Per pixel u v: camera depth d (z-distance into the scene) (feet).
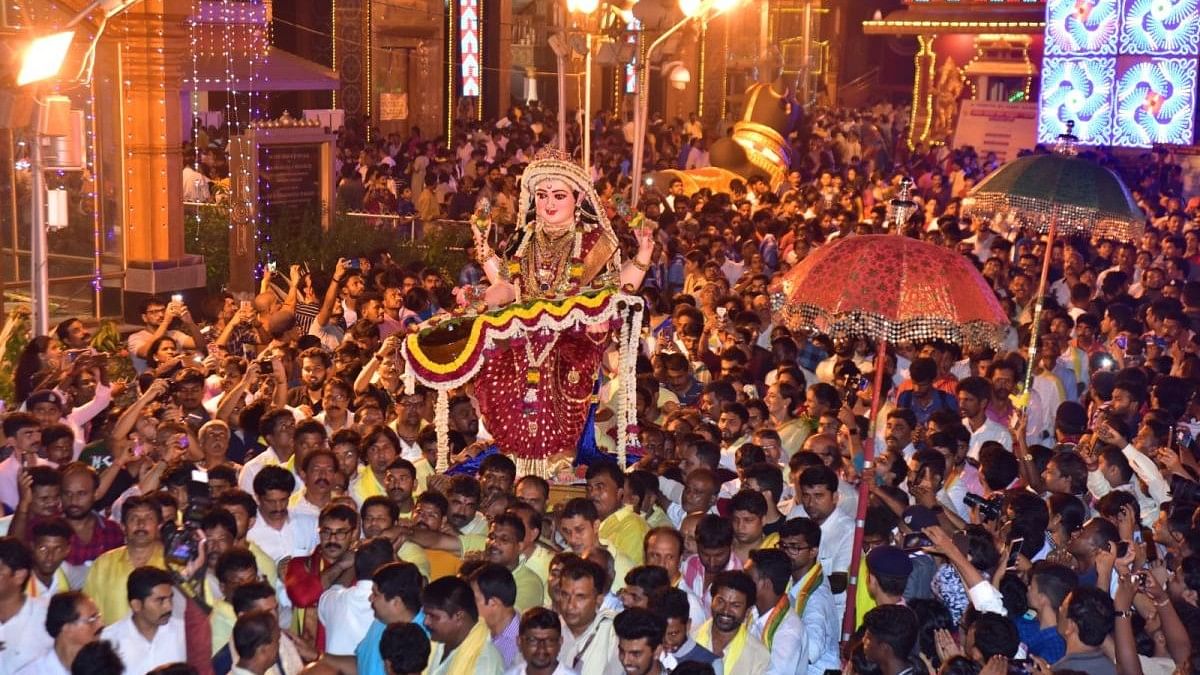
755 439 30.60
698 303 49.16
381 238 64.75
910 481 27.86
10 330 43.21
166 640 21.59
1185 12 95.71
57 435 28.53
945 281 25.25
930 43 156.87
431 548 25.76
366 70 109.70
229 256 61.77
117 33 55.98
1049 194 36.76
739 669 21.81
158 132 57.57
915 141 154.81
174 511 24.73
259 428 31.94
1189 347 43.04
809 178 107.96
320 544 24.90
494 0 127.03
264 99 108.27
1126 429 31.12
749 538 25.18
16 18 53.26
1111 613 20.98
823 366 40.19
